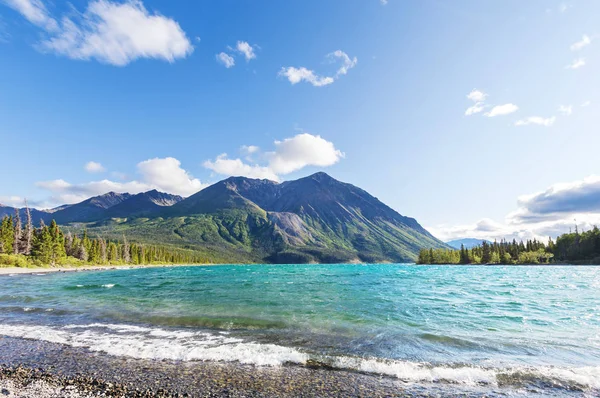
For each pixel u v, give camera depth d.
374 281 66.94
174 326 21.09
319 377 12.66
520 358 15.07
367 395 11.12
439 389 11.64
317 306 29.53
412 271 132.62
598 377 12.61
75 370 13.34
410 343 17.33
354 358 14.78
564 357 15.27
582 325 21.89
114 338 18.11
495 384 12.06
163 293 40.78
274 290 45.59
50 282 58.84
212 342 17.28
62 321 22.73
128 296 37.38
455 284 58.34
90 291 42.94
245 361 14.35
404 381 12.32
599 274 90.69
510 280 69.25
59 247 132.88
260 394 11.16
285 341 17.59
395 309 27.97
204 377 12.59
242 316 24.33
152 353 15.42
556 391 11.50
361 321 22.73
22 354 15.38
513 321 23.11
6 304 30.75
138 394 11.16
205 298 35.56
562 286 53.16
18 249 121.38
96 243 164.75
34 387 11.76
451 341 17.75
